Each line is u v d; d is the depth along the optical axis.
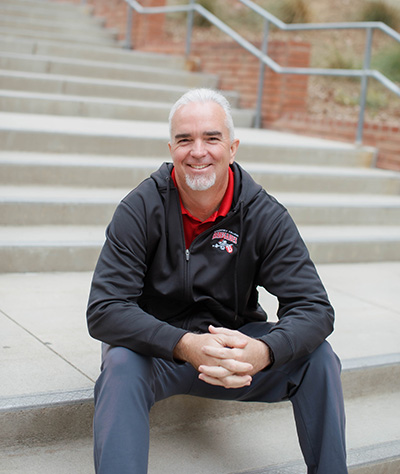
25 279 3.66
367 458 2.49
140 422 1.95
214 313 2.38
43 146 4.92
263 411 2.75
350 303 3.79
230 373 2.03
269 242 2.28
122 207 2.26
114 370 2.01
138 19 8.48
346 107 8.48
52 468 2.21
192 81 7.58
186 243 2.34
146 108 6.43
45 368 2.58
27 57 6.68
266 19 7.09
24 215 4.10
